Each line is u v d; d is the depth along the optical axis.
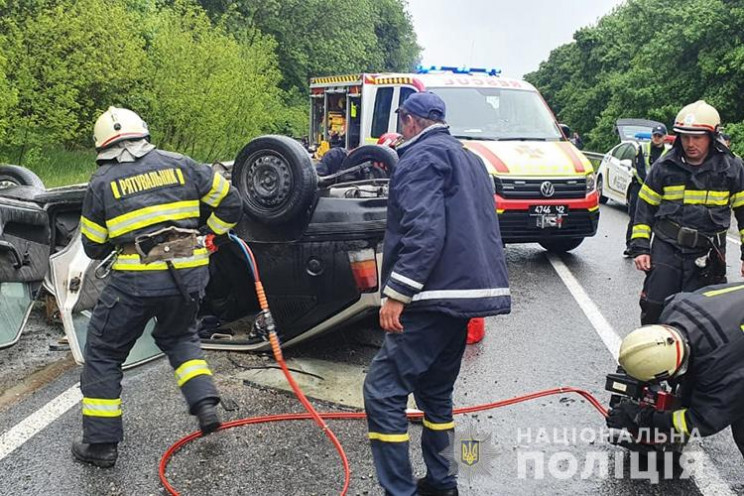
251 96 19.39
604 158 15.54
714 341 3.17
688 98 26.23
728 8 24.33
